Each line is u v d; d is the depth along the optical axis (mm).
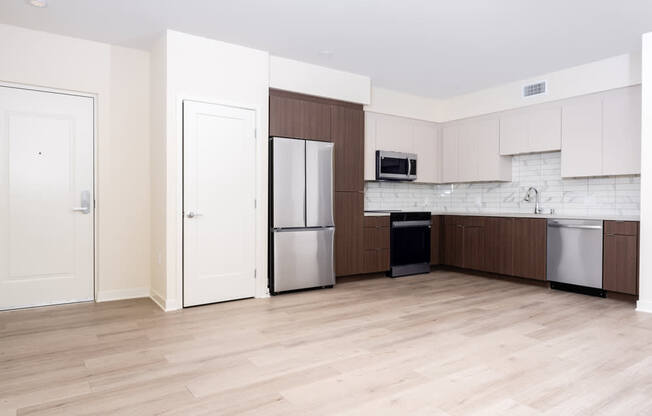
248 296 4121
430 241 5789
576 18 3426
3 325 3201
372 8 3270
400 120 5746
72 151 3908
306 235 4453
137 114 4145
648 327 3166
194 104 3805
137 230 4152
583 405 1951
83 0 3113
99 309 3693
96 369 2359
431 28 3646
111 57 4023
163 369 2361
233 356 2564
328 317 3447
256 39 3914
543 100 4922
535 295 4293
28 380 2211
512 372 2326
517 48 4105
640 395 2055
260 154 4199
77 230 3936
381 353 2617
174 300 3697
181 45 3740
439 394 2059
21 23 3537
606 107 4359
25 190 3713
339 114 4883
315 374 2299
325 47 4121
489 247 5227
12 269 3664
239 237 4062
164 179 3717
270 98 4316
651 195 3627
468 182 6012
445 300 4066
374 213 5227
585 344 2783
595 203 4727
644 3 3156
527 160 5410
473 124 5762
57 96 3842
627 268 3945
